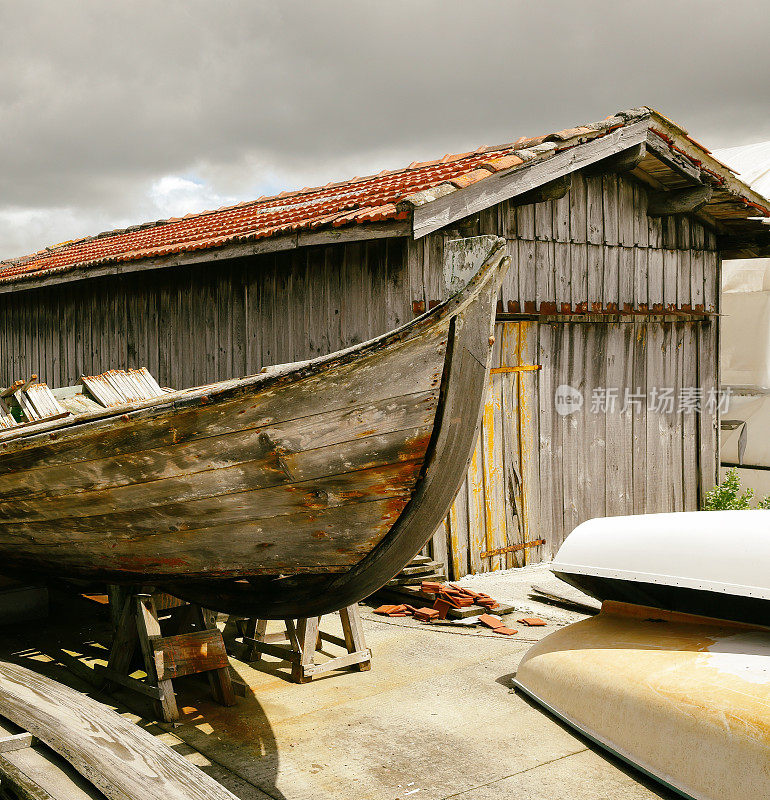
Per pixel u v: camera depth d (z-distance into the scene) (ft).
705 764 11.91
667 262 31.01
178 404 12.08
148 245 32.22
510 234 25.49
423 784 12.78
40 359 37.88
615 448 29.66
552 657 15.98
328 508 12.42
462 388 11.34
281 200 38.70
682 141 27.53
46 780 10.62
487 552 25.94
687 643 14.69
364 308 23.13
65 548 16.03
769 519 15.75
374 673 17.88
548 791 12.58
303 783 12.81
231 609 15.19
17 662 18.58
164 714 15.10
